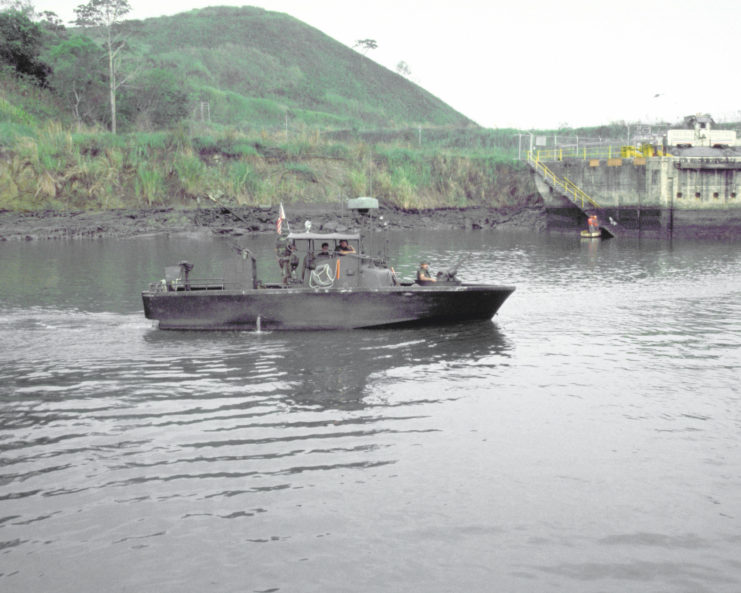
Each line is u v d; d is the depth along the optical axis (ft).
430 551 21.21
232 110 297.53
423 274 56.18
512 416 33.12
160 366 42.16
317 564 20.49
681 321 56.70
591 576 19.94
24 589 19.38
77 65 194.49
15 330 52.49
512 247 122.83
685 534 22.18
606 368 42.04
